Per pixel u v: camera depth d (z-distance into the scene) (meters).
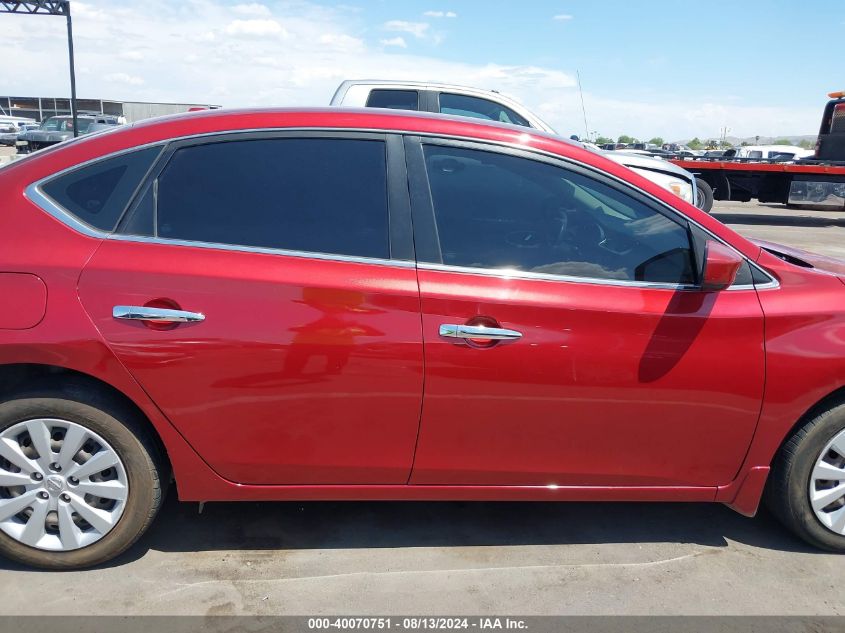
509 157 2.64
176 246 2.44
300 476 2.58
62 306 2.35
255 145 2.56
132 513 2.54
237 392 2.44
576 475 2.65
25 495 2.50
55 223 2.43
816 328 2.61
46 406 2.41
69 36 20.95
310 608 2.44
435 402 2.49
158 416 2.43
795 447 2.71
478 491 2.65
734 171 15.33
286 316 2.42
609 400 2.55
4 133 35.75
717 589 2.62
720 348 2.56
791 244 12.08
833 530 2.81
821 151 16.11
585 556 2.82
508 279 2.52
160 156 2.51
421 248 2.52
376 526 2.99
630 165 7.26
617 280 2.59
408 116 2.67
